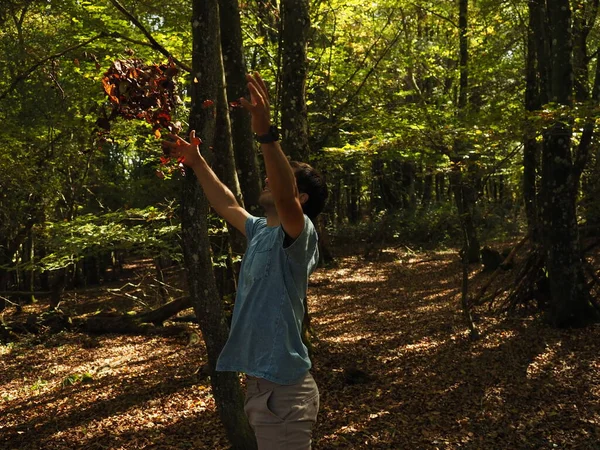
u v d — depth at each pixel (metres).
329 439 5.21
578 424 5.20
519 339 8.20
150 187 15.38
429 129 7.71
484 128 7.12
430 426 5.38
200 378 7.47
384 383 6.69
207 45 3.45
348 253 22.20
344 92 13.20
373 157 8.27
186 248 3.74
